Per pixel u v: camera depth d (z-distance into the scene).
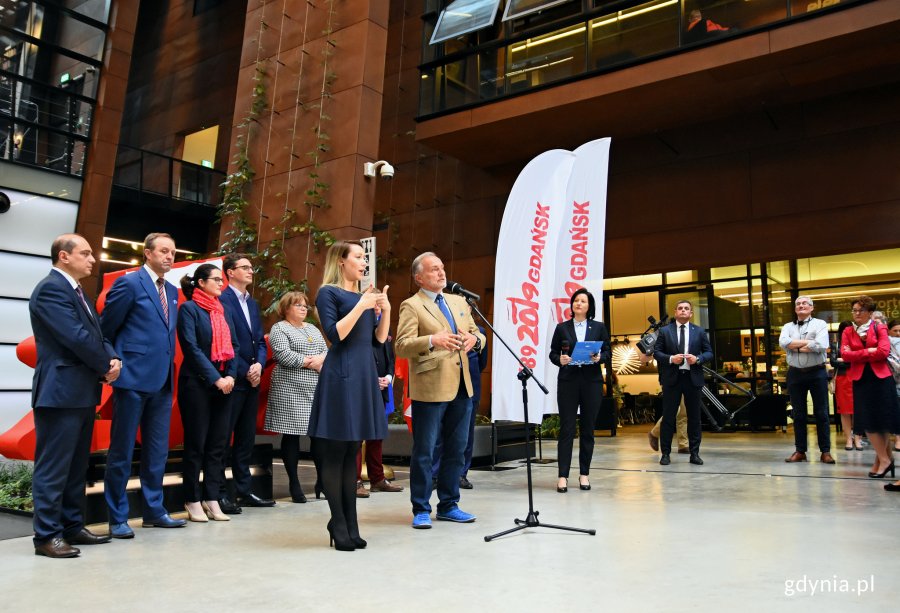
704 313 12.80
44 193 10.15
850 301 12.41
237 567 2.75
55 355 3.09
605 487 5.05
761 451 7.82
